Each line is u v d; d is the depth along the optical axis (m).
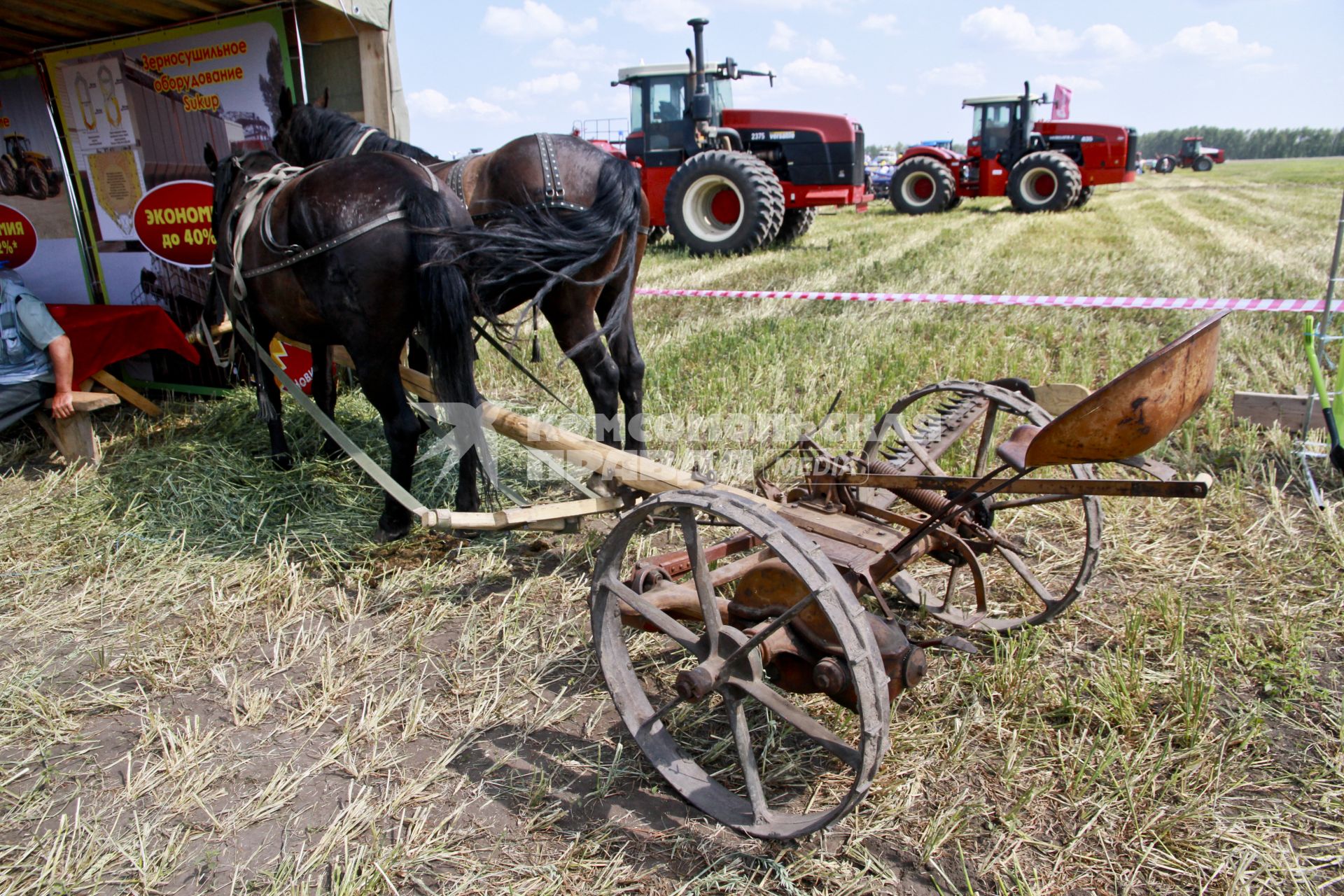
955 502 2.49
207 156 4.62
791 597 2.38
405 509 3.98
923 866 2.23
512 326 3.90
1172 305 6.52
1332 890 2.12
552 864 2.23
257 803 2.46
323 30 5.57
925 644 2.60
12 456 5.23
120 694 2.97
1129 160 20.77
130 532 4.07
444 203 3.55
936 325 7.73
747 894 2.16
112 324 5.27
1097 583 3.56
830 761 2.61
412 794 2.48
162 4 5.13
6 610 3.53
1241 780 2.46
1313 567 3.56
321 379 4.76
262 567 3.83
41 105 6.24
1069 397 3.36
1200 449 4.89
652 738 2.54
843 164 14.05
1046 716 2.77
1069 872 2.20
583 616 3.44
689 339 7.44
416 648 3.22
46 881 2.20
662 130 14.17
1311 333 4.39
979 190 21.95
